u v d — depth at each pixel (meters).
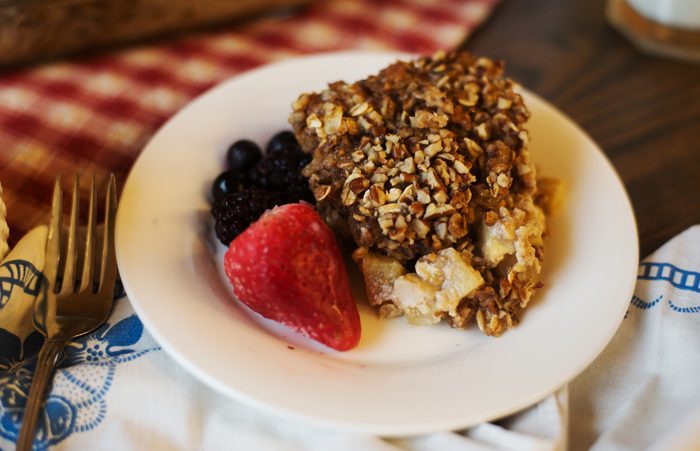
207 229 0.38
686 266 0.36
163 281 0.34
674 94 0.46
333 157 0.35
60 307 0.34
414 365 0.34
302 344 0.34
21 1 0.42
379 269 0.35
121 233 0.36
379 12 0.51
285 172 0.38
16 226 0.38
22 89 0.44
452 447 0.31
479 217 0.35
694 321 0.34
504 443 0.31
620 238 0.37
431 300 0.34
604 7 0.52
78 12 0.44
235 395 0.31
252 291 0.33
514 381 0.32
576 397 0.34
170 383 0.32
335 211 0.36
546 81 0.47
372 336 0.35
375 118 0.36
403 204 0.34
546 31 0.50
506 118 0.37
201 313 0.33
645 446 0.31
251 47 0.49
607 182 0.39
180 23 0.47
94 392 0.32
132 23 0.46
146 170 0.38
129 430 0.31
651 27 0.48
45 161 0.41
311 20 0.50
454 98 0.37
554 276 0.36
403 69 0.38
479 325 0.34
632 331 0.35
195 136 0.40
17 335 0.33
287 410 0.30
